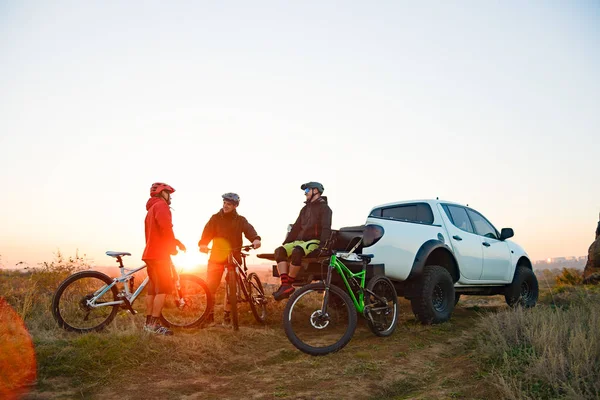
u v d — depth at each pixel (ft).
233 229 21.52
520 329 16.84
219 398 12.58
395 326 19.95
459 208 26.12
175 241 18.84
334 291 17.06
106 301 18.89
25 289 22.80
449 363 15.64
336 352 16.72
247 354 16.87
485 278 25.96
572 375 12.17
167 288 18.37
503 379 12.60
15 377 12.80
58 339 15.64
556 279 50.65
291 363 15.90
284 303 25.00
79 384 12.98
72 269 25.26
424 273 21.67
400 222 21.71
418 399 12.25
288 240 20.81
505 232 27.50
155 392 12.81
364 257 18.86
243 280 21.17
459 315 25.76
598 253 49.01
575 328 14.89
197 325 20.49
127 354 14.83
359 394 12.94
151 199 19.27
